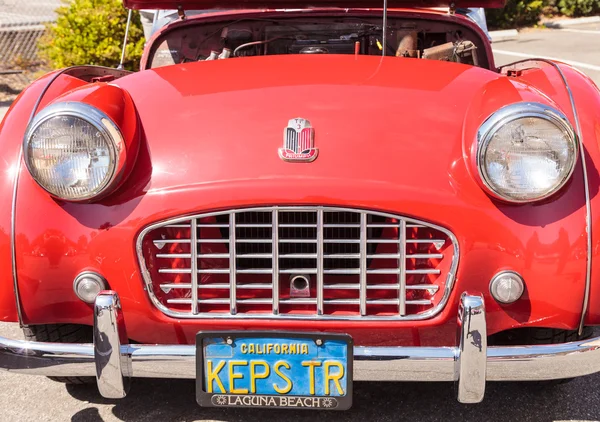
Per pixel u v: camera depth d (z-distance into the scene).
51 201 2.13
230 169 2.06
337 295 2.13
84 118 2.01
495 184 1.99
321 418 2.49
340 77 2.42
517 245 2.05
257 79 2.42
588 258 2.05
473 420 2.47
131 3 3.32
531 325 2.12
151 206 2.06
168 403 2.60
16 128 2.29
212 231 2.14
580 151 2.16
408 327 2.09
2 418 2.52
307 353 2.02
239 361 2.04
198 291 2.11
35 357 2.10
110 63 7.89
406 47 3.37
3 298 2.16
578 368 2.08
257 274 2.16
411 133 2.14
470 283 2.06
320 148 2.08
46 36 9.26
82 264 2.11
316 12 3.39
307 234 2.19
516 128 1.97
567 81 2.42
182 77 2.51
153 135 2.17
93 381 2.69
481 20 3.84
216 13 3.47
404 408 2.54
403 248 2.05
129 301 2.12
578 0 17.09
